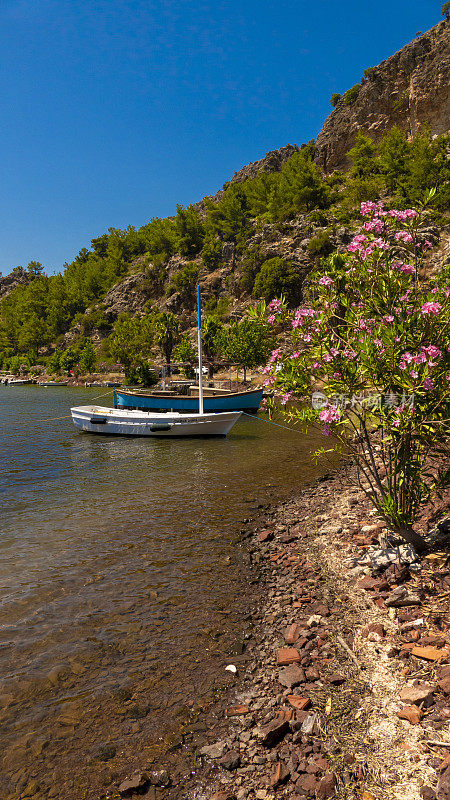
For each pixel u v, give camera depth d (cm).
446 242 5884
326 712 432
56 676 555
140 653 596
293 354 666
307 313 648
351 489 1346
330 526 1010
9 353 18100
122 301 15600
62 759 426
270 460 1967
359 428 664
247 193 15188
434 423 579
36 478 1728
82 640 632
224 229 14525
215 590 770
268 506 1262
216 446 2416
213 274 13475
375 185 11006
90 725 470
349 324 649
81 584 809
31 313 18288
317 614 630
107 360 11975
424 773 341
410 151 11562
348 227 8844
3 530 1119
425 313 559
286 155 19962
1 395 7050
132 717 477
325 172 16112
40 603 742
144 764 410
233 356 5984
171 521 1159
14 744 449
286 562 848
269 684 502
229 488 1491
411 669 461
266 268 8881
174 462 2000
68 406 5147
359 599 638
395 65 14562
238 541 1002
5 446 2523
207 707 480
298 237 9562
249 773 380
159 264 15812
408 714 398
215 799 356
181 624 665
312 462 1875
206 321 7575
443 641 487
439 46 13662
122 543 1010
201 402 2889
